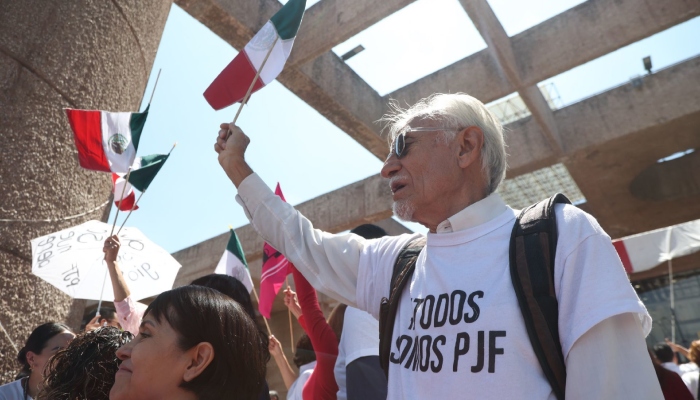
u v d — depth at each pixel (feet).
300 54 22.84
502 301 3.68
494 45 23.43
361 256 5.14
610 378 3.31
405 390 3.93
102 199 11.68
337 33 21.98
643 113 27.94
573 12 24.94
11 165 9.55
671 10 22.06
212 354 3.82
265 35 6.36
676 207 35.91
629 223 39.32
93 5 11.30
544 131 28.19
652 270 42.19
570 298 3.52
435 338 3.85
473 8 21.61
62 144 10.46
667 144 29.48
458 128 4.54
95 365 4.76
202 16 20.35
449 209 4.48
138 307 9.02
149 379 3.73
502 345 3.56
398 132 4.93
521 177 36.24
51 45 10.49
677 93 27.35
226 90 6.38
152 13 13.03
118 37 11.79
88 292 8.81
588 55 23.65
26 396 8.01
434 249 4.30
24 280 9.53
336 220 32.09
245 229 35.22
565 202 4.02
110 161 9.38
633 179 33.86
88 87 11.02
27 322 9.53
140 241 10.07
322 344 6.48
